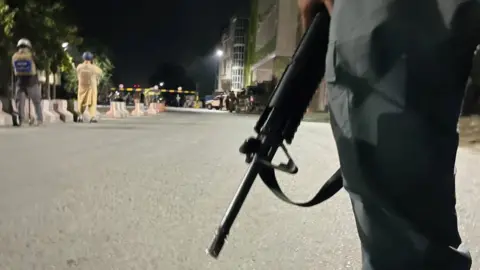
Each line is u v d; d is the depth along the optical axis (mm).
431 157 1299
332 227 4066
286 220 4246
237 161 7582
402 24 1281
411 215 1333
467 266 1405
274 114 1605
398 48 1284
